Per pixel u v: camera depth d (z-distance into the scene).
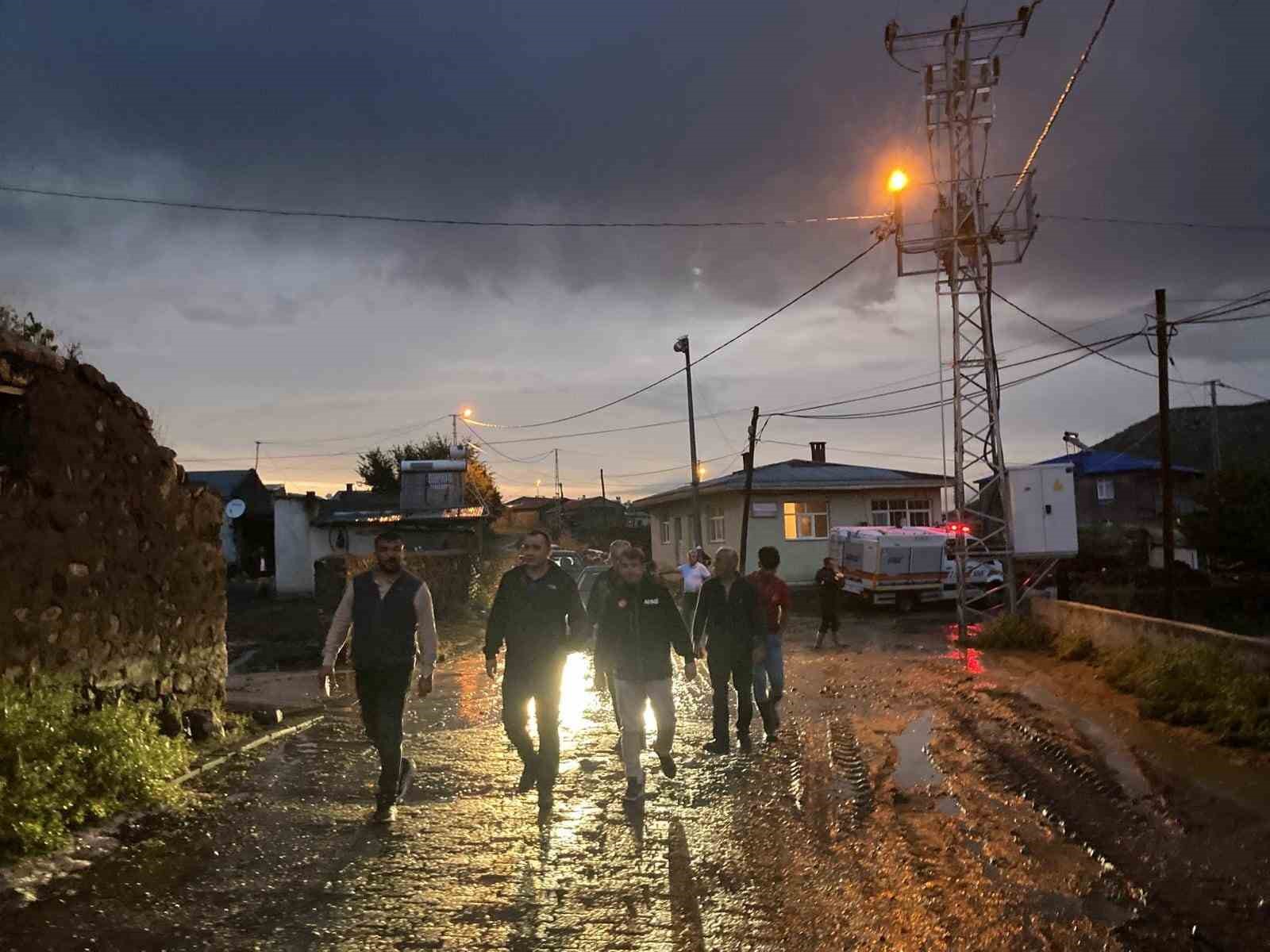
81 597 7.80
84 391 7.93
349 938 4.65
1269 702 8.85
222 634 10.55
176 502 9.56
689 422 33.78
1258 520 33.81
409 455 62.12
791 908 5.05
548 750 6.98
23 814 5.59
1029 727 9.79
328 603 23.53
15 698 6.28
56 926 4.67
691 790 7.49
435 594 24.67
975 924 4.78
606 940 4.64
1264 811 6.51
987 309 18.98
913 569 28.02
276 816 6.68
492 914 4.96
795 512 34.97
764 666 9.57
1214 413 46.47
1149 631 12.71
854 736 9.56
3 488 6.89
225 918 4.87
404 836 6.26
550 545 7.09
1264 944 4.48
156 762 7.09
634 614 7.40
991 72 18.28
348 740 9.59
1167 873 5.45
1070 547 18.62
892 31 18.19
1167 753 8.41
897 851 5.93
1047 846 6.00
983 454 19.05
